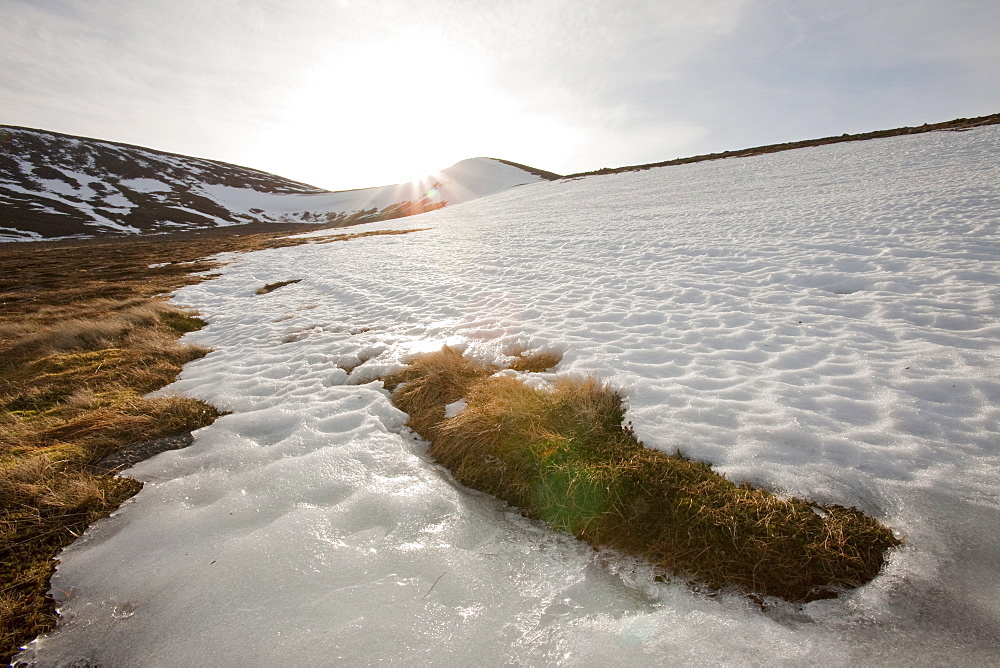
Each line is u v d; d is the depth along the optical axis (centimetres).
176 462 470
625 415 481
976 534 291
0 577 324
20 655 266
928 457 364
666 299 883
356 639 256
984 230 980
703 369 572
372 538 343
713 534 317
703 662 236
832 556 288
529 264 1376
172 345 915
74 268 2698
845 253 1011
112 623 281
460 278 1308
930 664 225
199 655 254
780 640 247
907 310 674
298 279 1684
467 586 296
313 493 401
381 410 564
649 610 276
